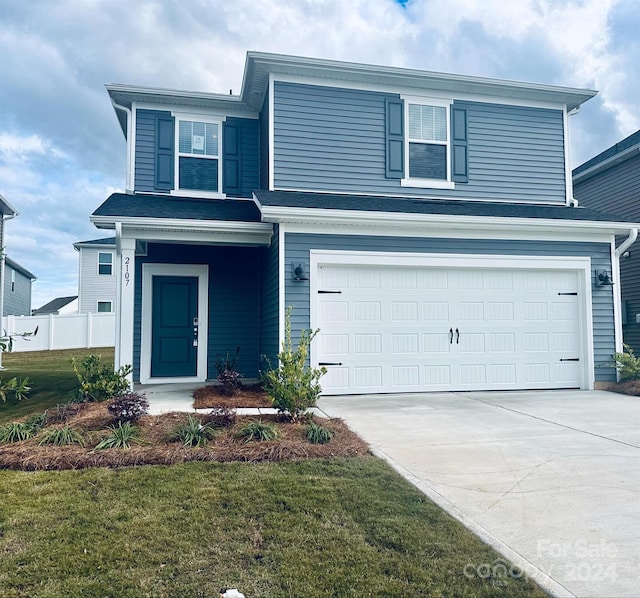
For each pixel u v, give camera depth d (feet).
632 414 21.71
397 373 27.20
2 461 14.23
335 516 10.82
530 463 14.73
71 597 7.95
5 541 9.69
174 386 29.99
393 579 8.45
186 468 13.82
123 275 25.88
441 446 16.44
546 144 33.73
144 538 9.82
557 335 29.09
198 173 33.37
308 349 25.71
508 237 28.40
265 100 31.76
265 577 8.52
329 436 16.58
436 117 32.09
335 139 30.40
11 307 81.97
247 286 33.81
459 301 28.09
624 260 42.75
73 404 21.36
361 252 26.63
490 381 28.22
